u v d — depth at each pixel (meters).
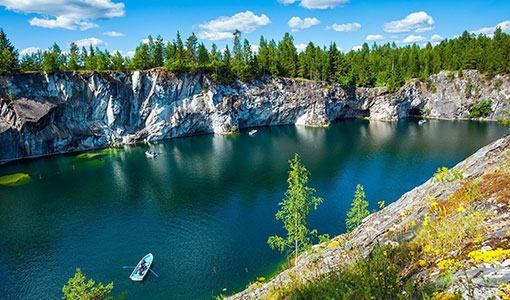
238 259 33.38
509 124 11.40
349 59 144.25
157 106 106.94
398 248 7.70
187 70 109.00
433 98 131.50
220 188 55.56
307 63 131.62
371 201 46.97
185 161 75.75
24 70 92.06
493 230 6.17
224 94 116.75
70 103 92.00
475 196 8.14
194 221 42.81
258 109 126.12
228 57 115.88
